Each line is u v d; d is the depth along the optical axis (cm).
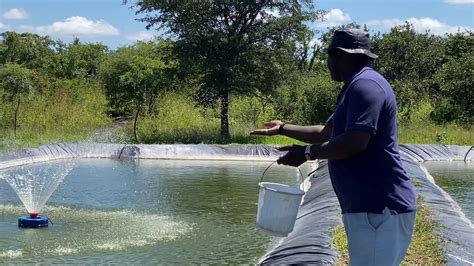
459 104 2511
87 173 1410
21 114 2083
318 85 2425
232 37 2023
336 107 272
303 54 3528
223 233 792
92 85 2445
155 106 2234
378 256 261
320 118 2422
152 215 911
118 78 2202
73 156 1725
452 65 2597
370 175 259
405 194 263
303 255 489
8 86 2103
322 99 2414
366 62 270
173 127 2178
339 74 275
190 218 892
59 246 705
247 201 1045
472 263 471
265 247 719
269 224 321
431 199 763
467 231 593
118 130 2142
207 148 1816
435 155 1839
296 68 2230
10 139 1852
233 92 2123
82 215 898
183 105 2281
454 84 2516
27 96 2142
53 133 2020
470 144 2077
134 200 1046
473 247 527
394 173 261
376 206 259
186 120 2239
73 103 2267
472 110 2495
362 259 265
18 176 1320
